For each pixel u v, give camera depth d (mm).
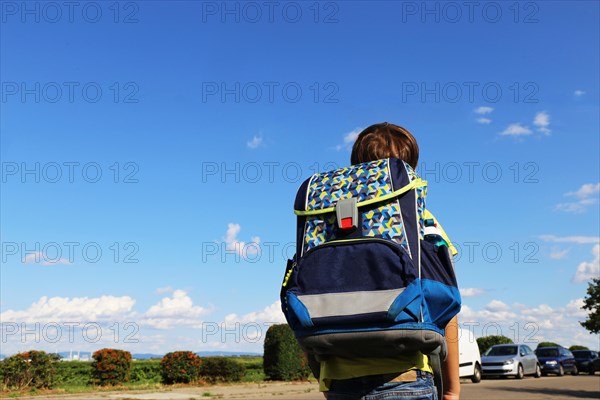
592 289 28281
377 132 2236
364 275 1775
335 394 1918
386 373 1831
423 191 1936
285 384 22328
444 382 1973
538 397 16391
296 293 1835
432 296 1748
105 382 19969
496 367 27078
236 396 16641
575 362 35656
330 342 1759
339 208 1898
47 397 15766
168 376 21328
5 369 17578
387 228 1858
